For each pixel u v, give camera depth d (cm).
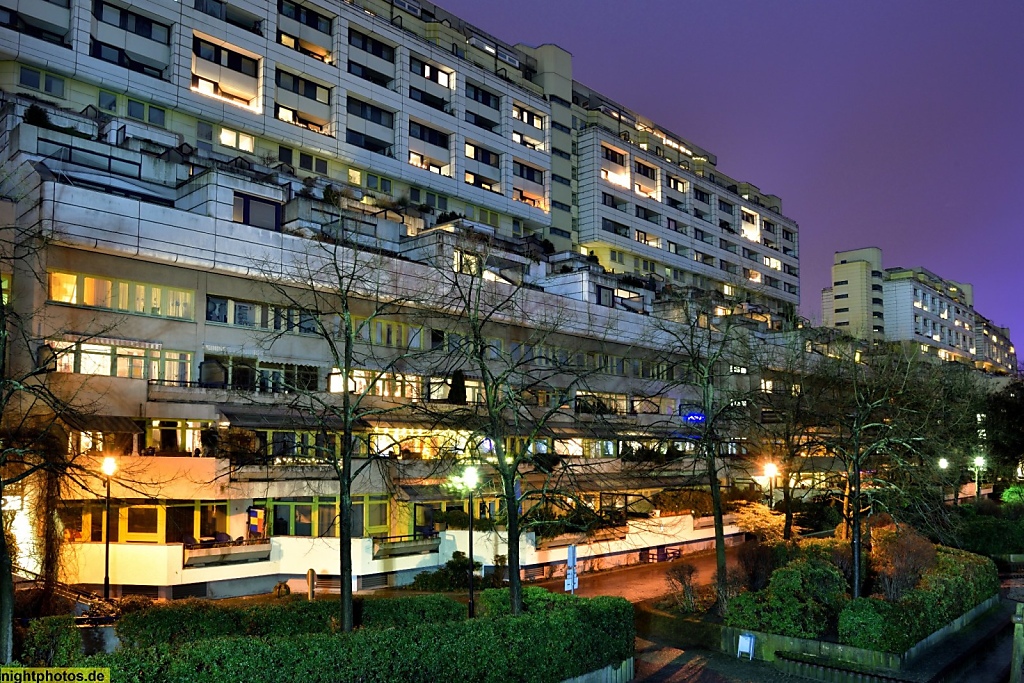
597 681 1888
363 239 4069
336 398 3247
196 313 3039
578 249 7900
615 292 5116
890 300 12950
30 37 4091
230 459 2714
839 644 2148
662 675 2059
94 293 2800
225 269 3066
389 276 3469
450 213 5578
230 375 3111
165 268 2967
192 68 4772
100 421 2606
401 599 1970
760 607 2306
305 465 2961
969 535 3781
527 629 1736
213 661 1362
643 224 8338
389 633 1558
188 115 4750
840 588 2408
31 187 2803
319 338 3375
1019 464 6197
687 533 3988
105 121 3891
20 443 2122
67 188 2694
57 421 2520
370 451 2552
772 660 2233
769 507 4028
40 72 4200
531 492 2073
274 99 5134
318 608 1862
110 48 4447
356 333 2259
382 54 5878
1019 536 3934
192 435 3012
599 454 4556
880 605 2133
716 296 6662
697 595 2714
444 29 6650
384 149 5841
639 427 3691
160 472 2666
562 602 1988
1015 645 1872
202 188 3200
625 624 1989
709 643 2366
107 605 2184
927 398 4541
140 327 2880
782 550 2814
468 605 2145
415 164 6047
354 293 3388
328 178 5275
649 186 8631
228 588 2695
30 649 1570
